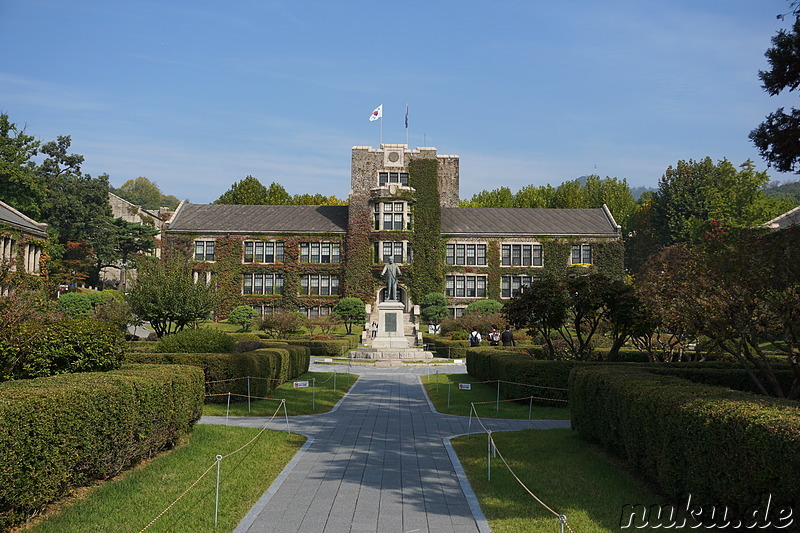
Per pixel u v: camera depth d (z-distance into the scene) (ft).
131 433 41.24
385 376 120.47
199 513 34.22
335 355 167.12
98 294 196.24
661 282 64.90
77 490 36.70
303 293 261.65
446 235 262.67
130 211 340.59
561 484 40.55
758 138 70.49
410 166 263.29
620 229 262.47
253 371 78.59
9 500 29.19
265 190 388.78
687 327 55.67
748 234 55.11
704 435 31.55
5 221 182.80
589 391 51.72
